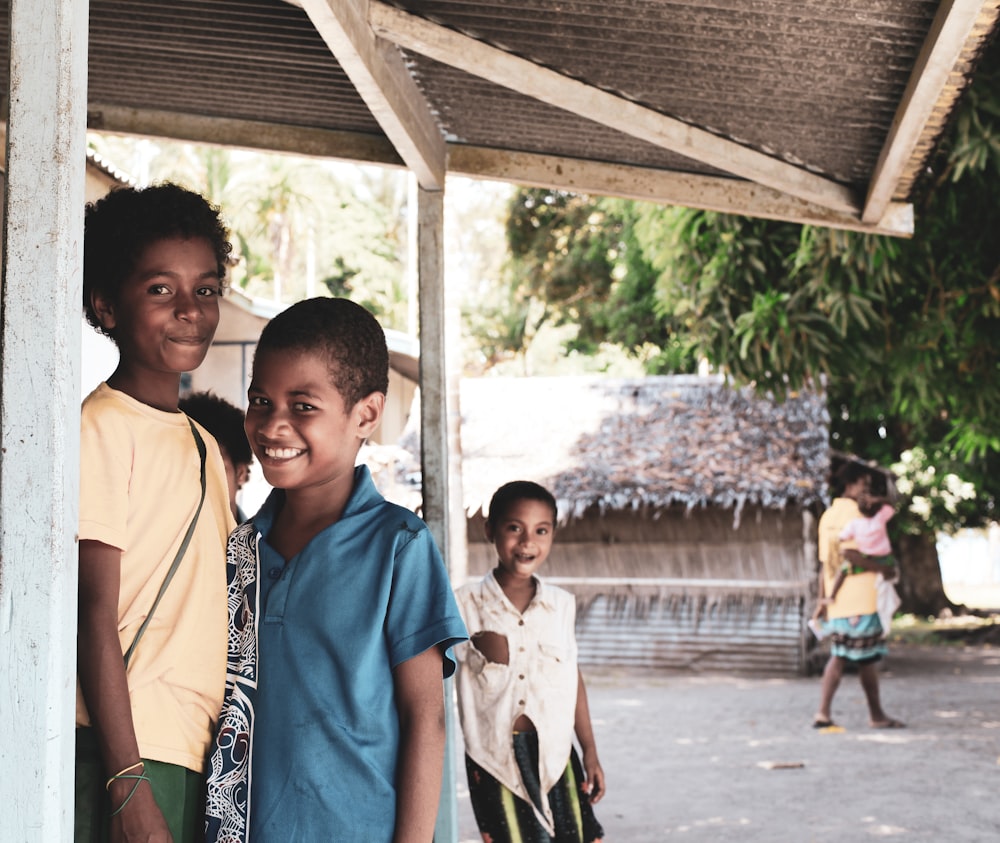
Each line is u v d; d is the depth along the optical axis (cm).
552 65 321
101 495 179
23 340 157
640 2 277
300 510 198
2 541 154
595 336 2291
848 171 384
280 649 188
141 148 1412
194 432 205
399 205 2773
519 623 352
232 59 338
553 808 350
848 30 281
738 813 612
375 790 183
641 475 1289
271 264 2444
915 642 1655
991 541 3534
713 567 1294
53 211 158
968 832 566
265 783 184
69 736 156
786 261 830
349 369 195
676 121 345
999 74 678
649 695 1109
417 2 287
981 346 948
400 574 190
